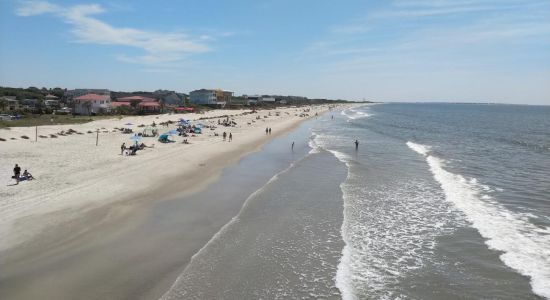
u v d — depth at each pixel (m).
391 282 13.27
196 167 31.69
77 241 15.51
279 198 23.36
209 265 14.15
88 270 13.29
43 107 90.88
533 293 12.59
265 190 25.17
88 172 26.91
